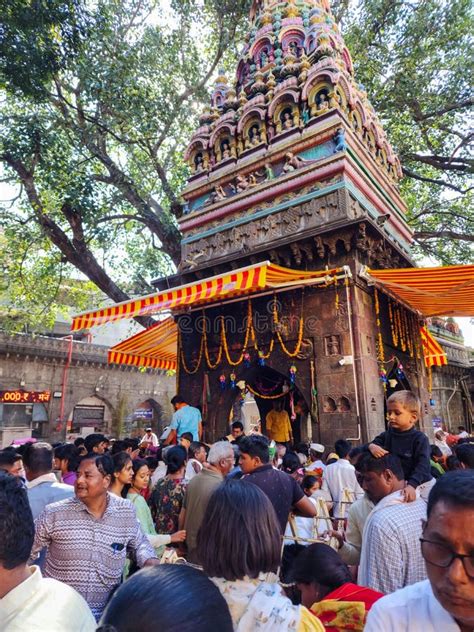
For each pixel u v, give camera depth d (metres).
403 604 1.37
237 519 1.58
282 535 3.15
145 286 15.79
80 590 2.41
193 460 5.29
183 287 7.43
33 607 1.39
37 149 11.11
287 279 7.64
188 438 6.38
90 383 23.11
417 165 15.47
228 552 1.53
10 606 1.37
